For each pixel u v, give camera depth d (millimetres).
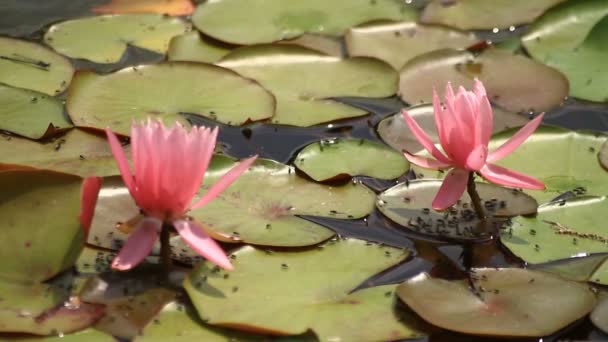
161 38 3926
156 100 3346
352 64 3693
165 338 2262
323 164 3035
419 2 4352
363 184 2953
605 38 3836
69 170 2939
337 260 2592
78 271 2492
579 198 2865
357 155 3090
